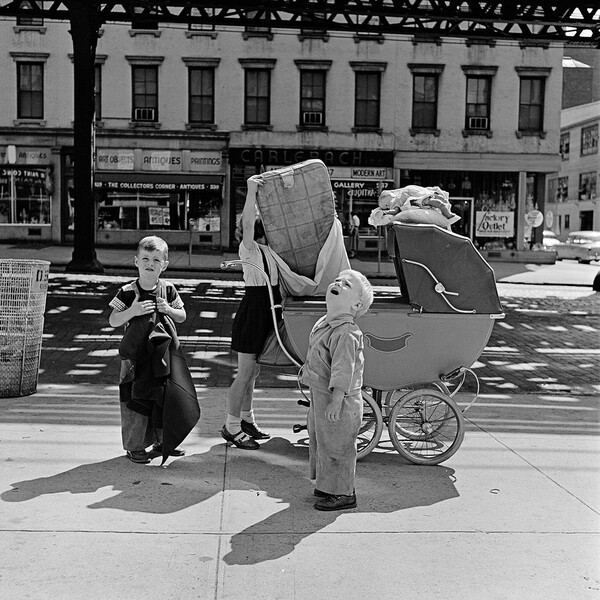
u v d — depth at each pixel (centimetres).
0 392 816
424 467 605
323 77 3519
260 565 419
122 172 3466
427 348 609
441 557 435
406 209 628
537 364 1145
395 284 2345
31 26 3409
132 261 2830
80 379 930
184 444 650
